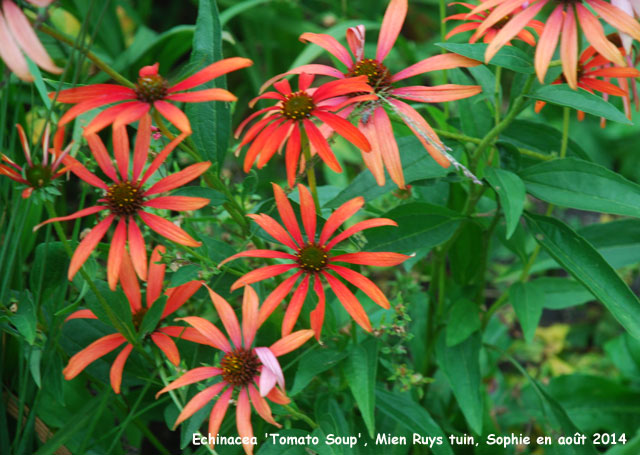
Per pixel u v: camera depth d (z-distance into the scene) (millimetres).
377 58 635
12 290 688
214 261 682
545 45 573
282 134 606
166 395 727
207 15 641
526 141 749
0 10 530
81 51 562
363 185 672
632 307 633
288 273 748
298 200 716
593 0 575
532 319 735
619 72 644
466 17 601
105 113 555
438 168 663
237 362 616
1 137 653
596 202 651
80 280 653
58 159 587
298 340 606
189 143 632
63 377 683
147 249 709
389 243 704
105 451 715
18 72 526
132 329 640
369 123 614
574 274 644
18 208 661
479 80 712
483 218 761
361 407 631
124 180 598
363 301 774
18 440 684
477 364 730
